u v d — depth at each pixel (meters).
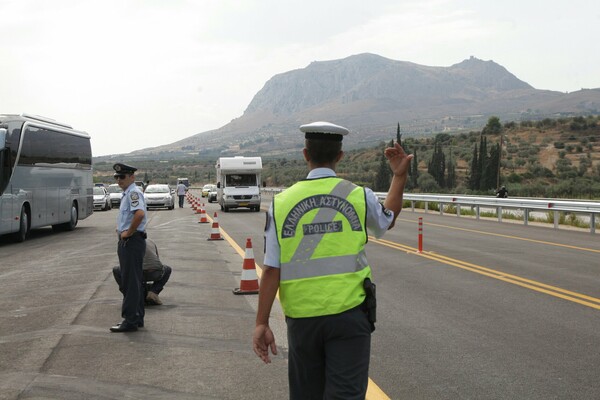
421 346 7.40
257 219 32.78
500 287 11.35
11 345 7.71
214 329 8.43
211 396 5.80
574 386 5.92
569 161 90.19
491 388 5.88
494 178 78.81
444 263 14.62
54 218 25.19
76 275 13.72
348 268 3.62
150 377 6.38
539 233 22.59
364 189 3.82
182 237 22.59
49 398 5.78
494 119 122.38
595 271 13.25
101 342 7.79
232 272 13.84
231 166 40.88
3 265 15.80
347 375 3.55
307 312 3.59
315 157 3.82
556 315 9.00
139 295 8.38
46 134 24.48
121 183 8.34
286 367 6.70
